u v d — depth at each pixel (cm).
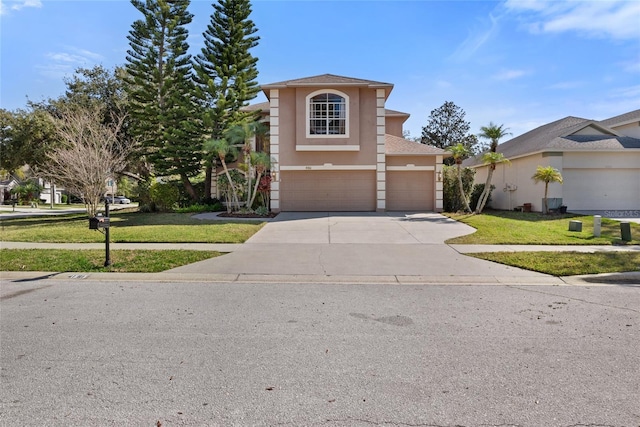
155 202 2214
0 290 718
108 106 2998
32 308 602
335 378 375
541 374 382
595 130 2200
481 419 306
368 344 459
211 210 2148
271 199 2061
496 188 2588
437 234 1346
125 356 423
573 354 429
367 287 749
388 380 370
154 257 970
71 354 427
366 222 1628
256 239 1255
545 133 2427
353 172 2084
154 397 339
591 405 326
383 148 2059
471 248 1114
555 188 2009
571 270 843
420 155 2091
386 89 2070
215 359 417
